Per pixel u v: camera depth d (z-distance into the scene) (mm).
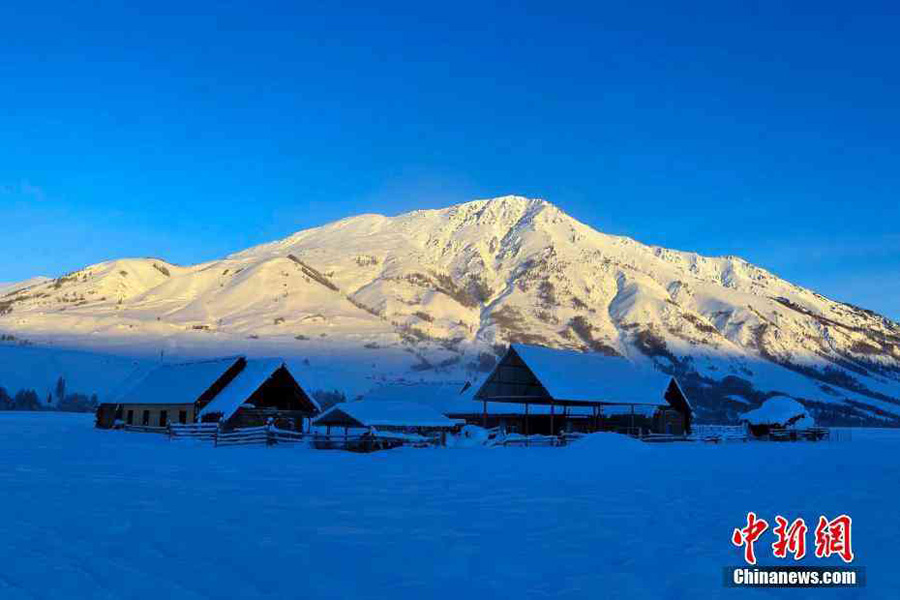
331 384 196500
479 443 50156
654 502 19719
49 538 12812
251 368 57125
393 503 18812
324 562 11719
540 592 10273
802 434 77188
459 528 15188
